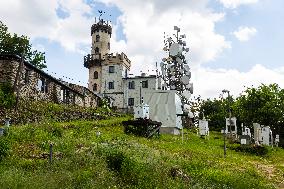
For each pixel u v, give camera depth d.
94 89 78.81
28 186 12.70
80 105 54.19
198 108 72.88
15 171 14.09
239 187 17.11
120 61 77.94
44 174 14.20
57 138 22.17
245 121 66.81
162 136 35.25
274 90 67.00
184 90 42.84
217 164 21.97
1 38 59.44
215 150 31.31
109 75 77.81
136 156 17.83
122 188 14.73
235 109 68.25
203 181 16.77
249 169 21.97
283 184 20.06
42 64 62.22
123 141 24.27
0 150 16.45
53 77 44.09
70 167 15.80
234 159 27.48
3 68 36.72
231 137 43.12
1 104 31.98
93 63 79.69
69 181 13.84
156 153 20.89
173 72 43.19
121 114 54.84
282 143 58.50
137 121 32.44
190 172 18.23
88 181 14.27
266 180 20.16
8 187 12.38
